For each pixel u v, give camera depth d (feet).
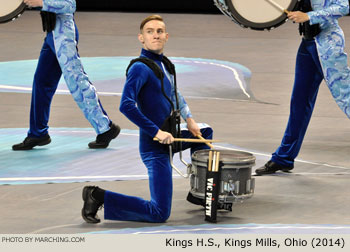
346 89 38.37
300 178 38.01
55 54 42.55
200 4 128.47
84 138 46.39
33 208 32.37
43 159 41.06
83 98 42.93
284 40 97.66
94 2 129.59
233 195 29.94
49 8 41.04
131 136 47.03
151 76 30.27
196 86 65.31
